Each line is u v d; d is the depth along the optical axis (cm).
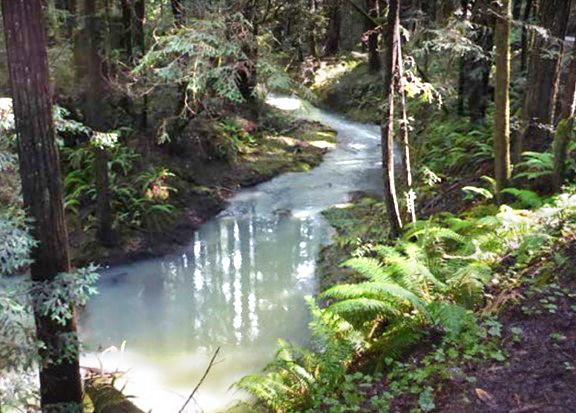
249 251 1219
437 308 559
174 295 1048
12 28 499
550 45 1024
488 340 526
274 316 948
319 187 1589
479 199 1036
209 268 1155
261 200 1502
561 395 437
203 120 1636
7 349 459
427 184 1208
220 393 736
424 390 488
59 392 556
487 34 1177
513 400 445
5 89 1038
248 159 1700
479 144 1241
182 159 1505
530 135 1089
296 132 2016
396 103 846
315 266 1112
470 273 612
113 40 1350
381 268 686
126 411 616
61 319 496
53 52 1248
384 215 1184
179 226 1311
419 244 773
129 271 1138
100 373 719
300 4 1582
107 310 995
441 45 780
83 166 1282
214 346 865
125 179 1332
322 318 621
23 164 521
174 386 758
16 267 487
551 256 634
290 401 574
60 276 513
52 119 527
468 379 479
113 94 1302
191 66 897
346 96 2491
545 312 544
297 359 709
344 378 572
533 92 1063
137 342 888
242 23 890
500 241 718
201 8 916
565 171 904
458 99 1467
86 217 1216
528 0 1504
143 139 1441
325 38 2967
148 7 1523
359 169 1725
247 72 968
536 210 785
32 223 527
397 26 764
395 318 604
